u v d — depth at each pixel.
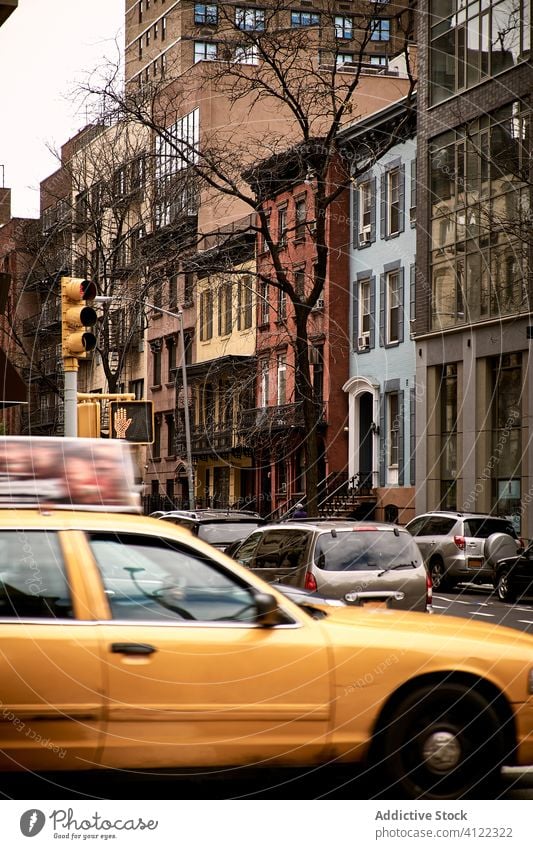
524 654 6.72
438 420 35.19
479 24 32.25
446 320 34.16
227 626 6.42
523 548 26.44
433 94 34.38
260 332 36.78
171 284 35.38
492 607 23.19
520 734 6.64
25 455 6.75
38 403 26.41
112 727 6.17
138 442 13.29
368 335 38.94
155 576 6.49
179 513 22.58
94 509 6.77
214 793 6.93
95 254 24.36
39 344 20.64
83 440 6.89
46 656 6.14
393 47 46.69
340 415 38.75
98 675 6.18
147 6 59.53
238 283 26.30
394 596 12.99
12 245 24.12
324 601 7.76
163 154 24.89
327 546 13.07
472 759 6.59
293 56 26.56
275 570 13.62
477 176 31.77
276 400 36.44
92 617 6.28
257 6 26.14
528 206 27.94
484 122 31.83
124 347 30.06
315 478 25.66
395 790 6.48
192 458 46.69
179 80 26.56
